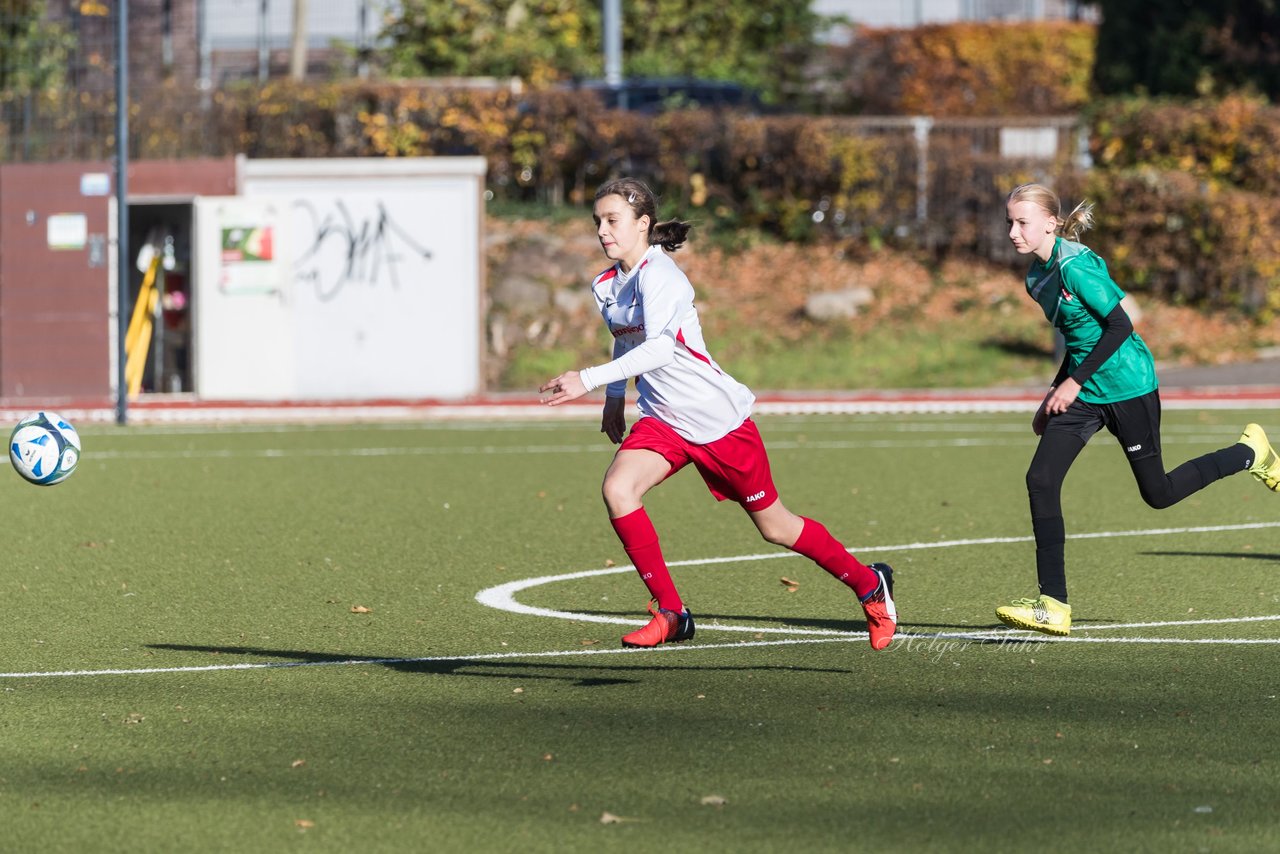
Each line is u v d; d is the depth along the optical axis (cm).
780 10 13838
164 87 9775
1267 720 2225
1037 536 2692
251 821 1825
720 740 2144
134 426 7219
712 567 3575
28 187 8244
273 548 3850
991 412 7719
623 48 13450
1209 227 9594
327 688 2462
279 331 8288
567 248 10069
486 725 2231
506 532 4100
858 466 5544
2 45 9706
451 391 8431
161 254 8606
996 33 13950
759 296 9875
